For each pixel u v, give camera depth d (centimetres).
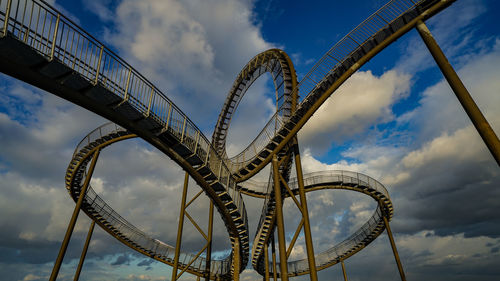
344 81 1312
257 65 2594
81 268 2234
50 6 772
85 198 2212
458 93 889
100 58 923
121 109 1035
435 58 1003
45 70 813
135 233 2586
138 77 1059
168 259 2650
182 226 1856
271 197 2036
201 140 1395
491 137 792
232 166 2077
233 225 1800
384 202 2603
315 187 2539
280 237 1370
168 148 1242
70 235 1647
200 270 2739
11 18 687
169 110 1187
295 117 1493
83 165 2000
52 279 1540
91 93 941
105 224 2436
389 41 1187
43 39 772
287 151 1752
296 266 3266
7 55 734
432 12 1080
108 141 1845
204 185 1459
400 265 2442
